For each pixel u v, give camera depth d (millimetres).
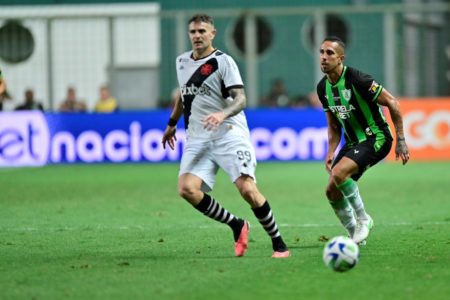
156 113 75750
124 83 81125
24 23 78312
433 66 79625
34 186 59594
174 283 26109
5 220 42094
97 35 79000
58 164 76125
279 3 90000
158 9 90625
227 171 30297
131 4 90312
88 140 76062
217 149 30281
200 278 26828
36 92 78875
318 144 75438
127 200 50750
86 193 54844
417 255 30766
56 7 88375
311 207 47000
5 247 33562
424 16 79125
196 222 40812
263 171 69062
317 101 79438
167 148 75938
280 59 85812
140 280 26578
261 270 28094
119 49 81062
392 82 77125
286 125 75500
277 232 30625
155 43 81062
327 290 25000
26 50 78500
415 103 75750
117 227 39344
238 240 30766
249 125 75562
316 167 71438
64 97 79188
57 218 42812
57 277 27172
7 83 78750
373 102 32312
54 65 78875
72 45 78938
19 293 24906
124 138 76000
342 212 33219
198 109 30484
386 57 77000
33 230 38531
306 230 38156
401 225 39375
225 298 24109
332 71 32281
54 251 32531
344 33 85312
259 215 30219
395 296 24188
